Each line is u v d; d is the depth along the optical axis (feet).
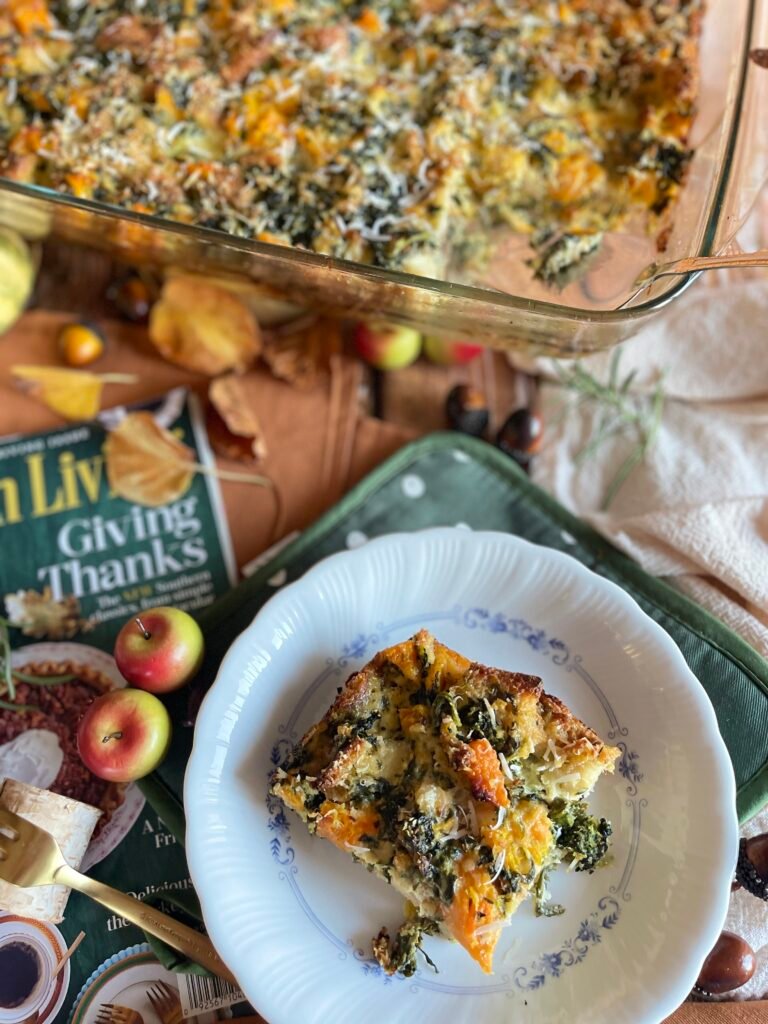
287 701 0.95
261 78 1.09
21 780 1.00
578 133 1.09
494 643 0.99
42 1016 0.91
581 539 1.08
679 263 0.92
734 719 0.98
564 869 0.90
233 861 0.88
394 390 1.20
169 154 1.08
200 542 1.11
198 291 1.16
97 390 1.17
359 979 0.86
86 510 1.12
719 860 0.86
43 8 1.14
